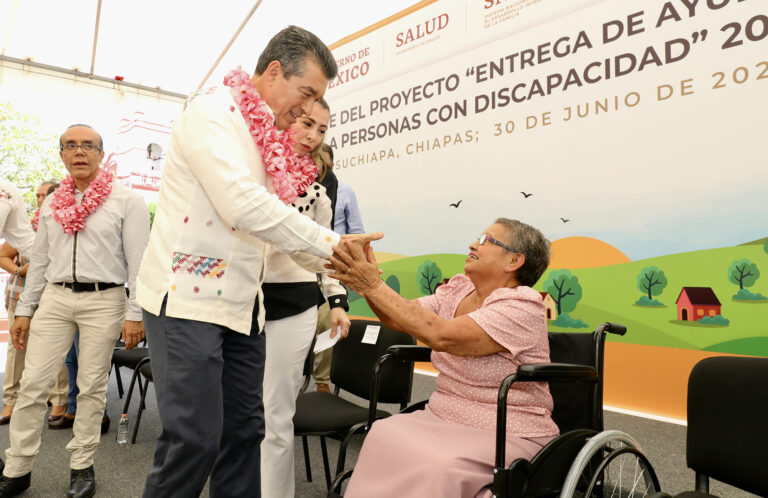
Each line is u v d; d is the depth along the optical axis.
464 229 4.31
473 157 4.25
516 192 3.95
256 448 1.45
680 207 3.12
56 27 6.35
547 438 1.46
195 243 1.18
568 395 1.70
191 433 1.14
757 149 2.83
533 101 3.85
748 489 1.23
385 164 4.99
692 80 3.07
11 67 6.92
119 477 2.41
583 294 3.55
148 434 3.08
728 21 2.94
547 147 3.76
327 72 1.26
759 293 2.82
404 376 2.27
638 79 3.30
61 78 7.27
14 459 2.15
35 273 2.26
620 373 3.38
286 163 1.35
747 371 1.27
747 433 1.24
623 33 3.37
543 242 1.62
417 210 4.68
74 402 3.24
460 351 1.42
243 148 1.19
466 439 1.40
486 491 1.28
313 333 1.89
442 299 1.81
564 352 1.70
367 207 5.17
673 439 2.69
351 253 1.28
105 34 6.52
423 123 4.65
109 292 2.23
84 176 2.24
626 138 3.35
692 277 3.07
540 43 3.82
